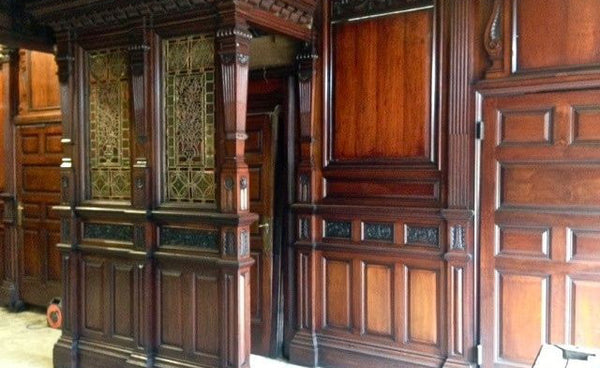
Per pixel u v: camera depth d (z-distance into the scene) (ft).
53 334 16.15
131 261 12.23
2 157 18.74
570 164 10.36
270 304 13.78
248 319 11.06
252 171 14.14
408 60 11.87
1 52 18.21
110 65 12.59
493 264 11.05
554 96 10.44
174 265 11.66
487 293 11.11
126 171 12.41
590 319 10.25
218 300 11.05
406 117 11.93
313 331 13.12
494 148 11.02
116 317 12.53
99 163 12.90
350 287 12.73
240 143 10.84
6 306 18.83
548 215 10.55
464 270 11.22
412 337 11.96
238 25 10.50
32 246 18.20
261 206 13.96
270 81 13.85
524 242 10.81
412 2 11.75
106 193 12.82
